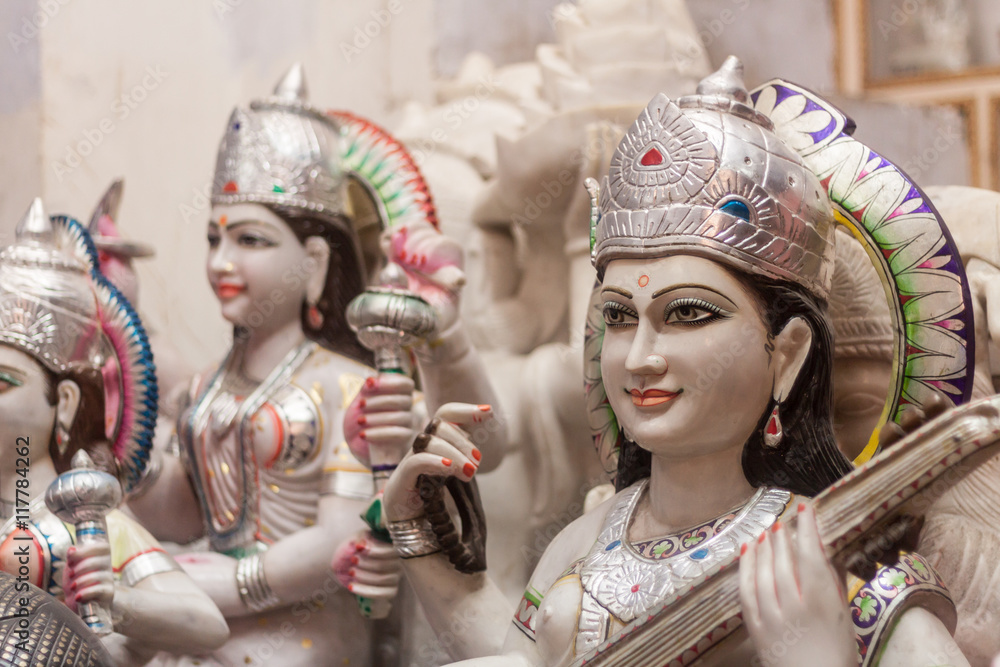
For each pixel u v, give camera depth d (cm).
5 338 227
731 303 166
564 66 362
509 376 350
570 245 342
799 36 451
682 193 167
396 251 265
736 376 166
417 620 310
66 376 232
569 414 334
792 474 173
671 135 170
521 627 183
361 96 444
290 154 284
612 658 157
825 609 138
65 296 234
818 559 140
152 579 230
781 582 140
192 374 347
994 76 434
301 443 271
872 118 372
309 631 268
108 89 397
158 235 402
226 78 418
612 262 175
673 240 166
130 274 322
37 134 384
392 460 232
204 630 229
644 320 169
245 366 288
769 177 168
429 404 267
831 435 174
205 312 405
